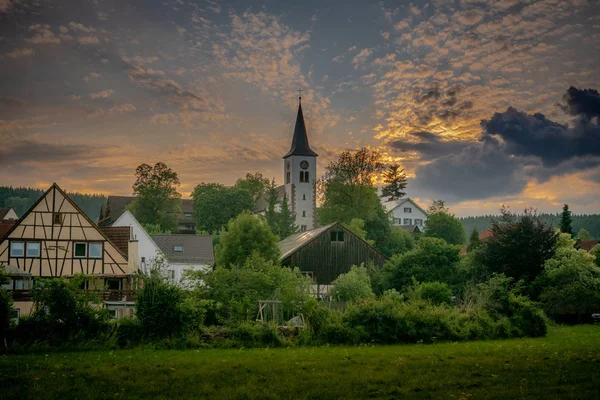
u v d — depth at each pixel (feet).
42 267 172.96
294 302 120.57
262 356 77.25
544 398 49.55
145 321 90.27
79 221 177.06
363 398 51.01
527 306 112.27
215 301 125.18
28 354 80.23
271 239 211.41
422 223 483.10
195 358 75.10
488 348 86.12
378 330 95.61
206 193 414.00
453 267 187.42
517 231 184.34
